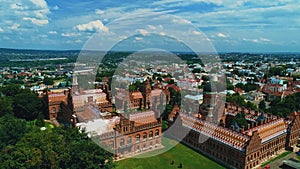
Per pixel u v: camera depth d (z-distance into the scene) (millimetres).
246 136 105250
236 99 189000
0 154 93438
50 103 165250
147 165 102188
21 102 163375
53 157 81875
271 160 114688
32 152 84125
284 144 127062
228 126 142875
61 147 88938
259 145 106938
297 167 102938
